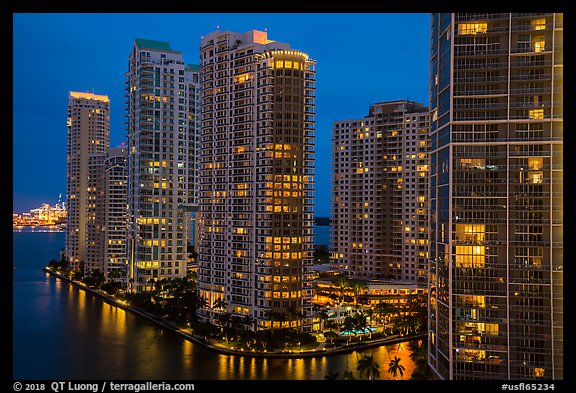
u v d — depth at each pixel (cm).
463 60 14350
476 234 14038
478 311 13850
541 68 13888
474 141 14188
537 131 13838
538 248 13612
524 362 13475
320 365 18700
